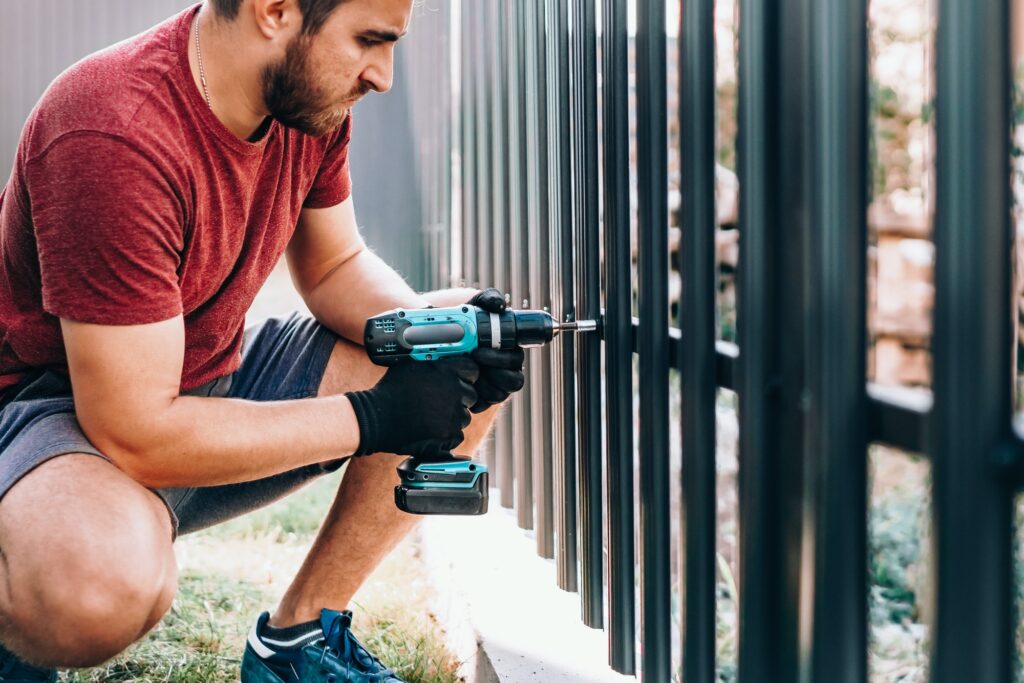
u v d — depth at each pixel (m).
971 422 0.96
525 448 2.83
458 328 1.80
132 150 1.60
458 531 2.93
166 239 1.65
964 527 0.97
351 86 1.69
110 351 1.62
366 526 2.09
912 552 2.49
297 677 2.12
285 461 1.74
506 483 3.12
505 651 2.13
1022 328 2.20
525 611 2.33
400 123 4.54
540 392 2.56
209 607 2.75
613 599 1.97
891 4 2.93
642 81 1.69
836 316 1.13
